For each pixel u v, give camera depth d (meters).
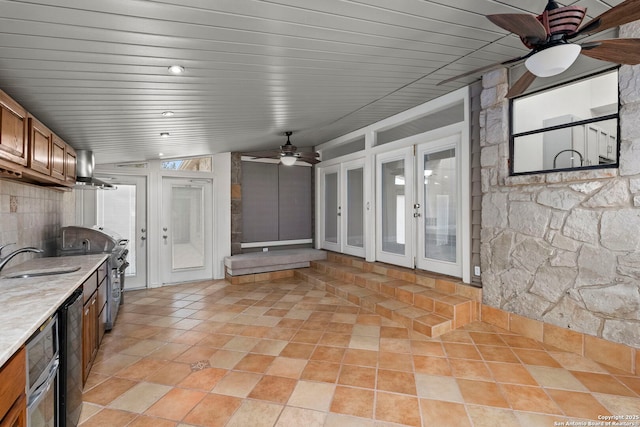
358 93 3.36
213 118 3.49
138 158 5.04
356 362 2.57
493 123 3.17
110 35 1.72
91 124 3.12
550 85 2.77
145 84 2.38
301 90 3.03
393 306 3.62
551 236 2.75
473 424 1.82
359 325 3.37
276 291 4.82
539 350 2.70
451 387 2.20
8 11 1.43
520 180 2.94
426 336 3.05
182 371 2.47
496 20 1.45
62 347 1.61
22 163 2.09
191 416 1.93
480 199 3.37
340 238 5.93
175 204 5.50
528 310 2.93
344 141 5.57
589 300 2.53
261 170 6.25
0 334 1.18
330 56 2.38
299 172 6.65
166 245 5.39
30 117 2.20
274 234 6.38
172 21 1.68
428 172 4.13
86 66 2.01
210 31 1.83
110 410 1.99
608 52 1.70
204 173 5.67
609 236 2.41
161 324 3.49
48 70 2.00
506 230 3.10
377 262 4.95
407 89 3.38
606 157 3.07
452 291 3.59
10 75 2.02
